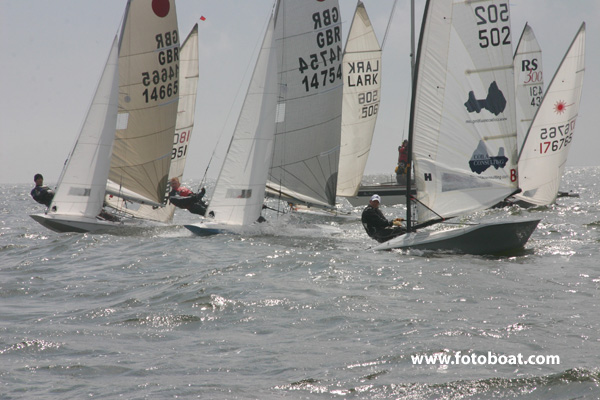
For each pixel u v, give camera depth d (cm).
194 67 7819
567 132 8819
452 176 5069
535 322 3127
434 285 3959
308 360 2673
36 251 5634
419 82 5031
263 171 6362
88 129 6538
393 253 5125
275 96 6347
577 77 8719
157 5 7006
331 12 7012
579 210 8750
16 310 3559
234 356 2741
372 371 2527
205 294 3759
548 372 2458
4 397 2312
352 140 9500
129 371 2570
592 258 4884
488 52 4956
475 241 5031
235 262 4816
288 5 6775
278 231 6544
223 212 6350
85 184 6550
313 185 7119
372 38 9419
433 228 5403
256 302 3578
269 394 2325
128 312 3466
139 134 7056
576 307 3431
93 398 2305
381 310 3397
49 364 2648
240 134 6331
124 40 6881
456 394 2294
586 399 2197
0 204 15000
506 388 2322
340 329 3083
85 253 5438
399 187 9962
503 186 5019
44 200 6906
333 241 6069
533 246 5484
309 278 4200
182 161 7869
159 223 7362
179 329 3153
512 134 4988
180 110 7781
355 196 9794
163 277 4359
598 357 2619
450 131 5034
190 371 2566
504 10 4941
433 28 4975
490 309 3400
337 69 7106
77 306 3641
